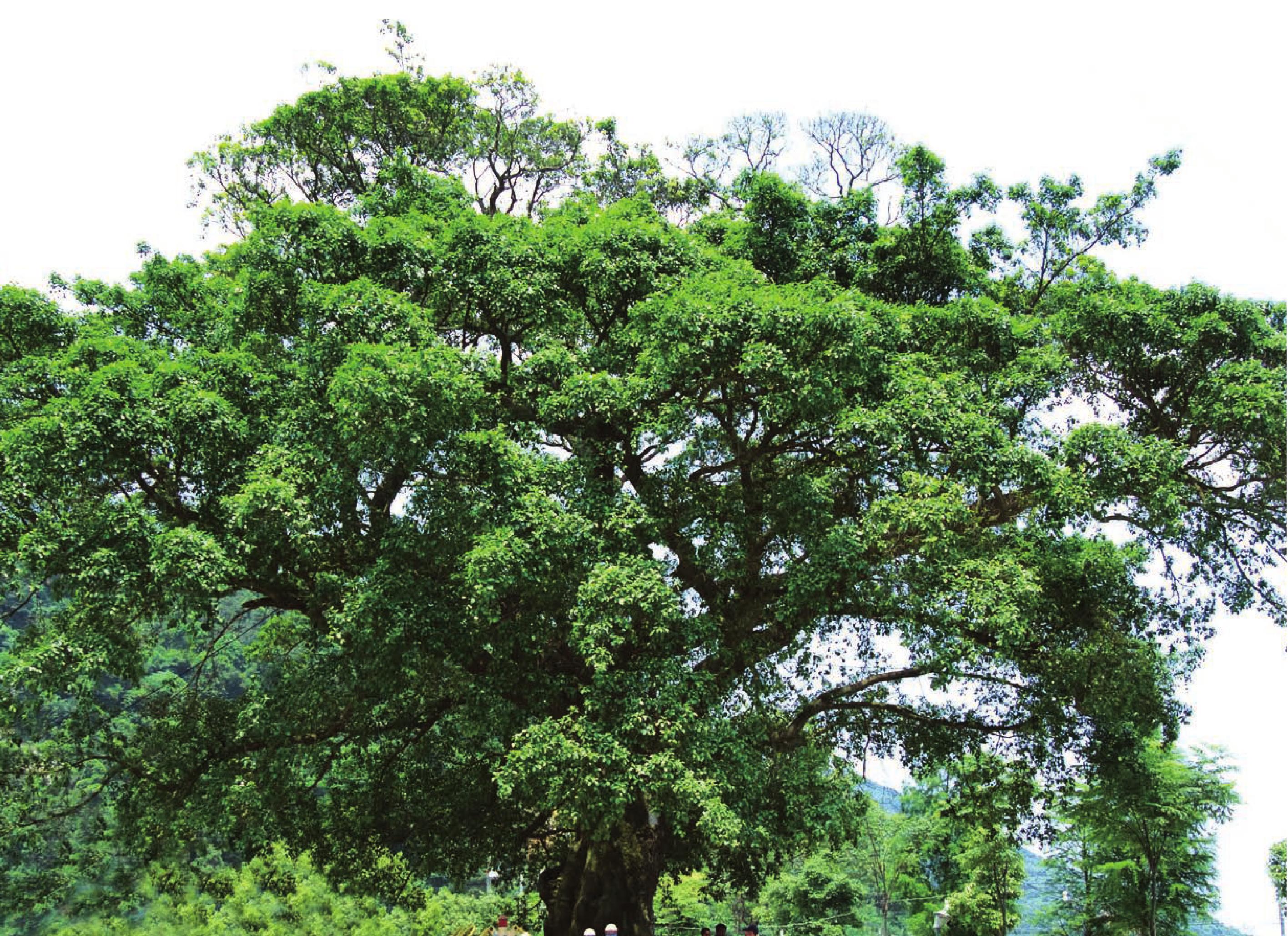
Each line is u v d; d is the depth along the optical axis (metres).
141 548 15.47
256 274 18.53
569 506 17.44
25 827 19.25
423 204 21.30
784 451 18.97
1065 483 18.09
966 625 17.47
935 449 18.66
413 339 17.31
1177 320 20.12
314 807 19.72
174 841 19.34
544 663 18.30
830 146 24.92
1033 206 22.77
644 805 19.81
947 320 20.19
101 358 17.48
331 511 16.73
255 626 22.23
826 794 23.08
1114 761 21.09
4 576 16.67
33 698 16.89
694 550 19.73
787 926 50.00
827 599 18.19
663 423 17.72
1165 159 21.78
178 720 18.92
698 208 25.83
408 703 19.84
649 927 18.91
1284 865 29.33
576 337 20.61
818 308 16.75
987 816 23.02
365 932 25.11
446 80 26.16
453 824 20.77
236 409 17.09
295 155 26.38
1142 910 32.38
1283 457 18.98
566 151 27.72
